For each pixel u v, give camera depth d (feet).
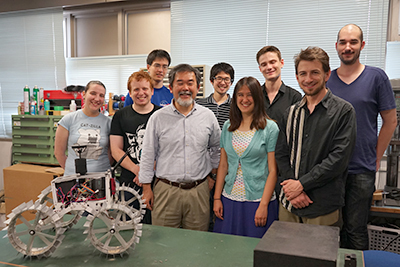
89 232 3.65
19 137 10.63
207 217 5.98
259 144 5.60
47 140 10.25
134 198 4.73
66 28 12.82
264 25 10.38
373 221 8.04
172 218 5.78
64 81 12.48
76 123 6.94
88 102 6.81
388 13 9.35
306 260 2.42
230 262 3.54
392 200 6.96
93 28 12.66
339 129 4.89
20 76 12.93
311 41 9.93
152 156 5.81
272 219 5.67
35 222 3.62
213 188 7.07
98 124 6.99
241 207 5.72
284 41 10.21
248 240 4.11
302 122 5.15
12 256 3.74
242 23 10.61
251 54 10.57
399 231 6.48
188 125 5.75
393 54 9.39
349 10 9.50
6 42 13.01
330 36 9.73
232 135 5.89
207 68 9.68
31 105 10.67
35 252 3.65
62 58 12.41
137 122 6.46
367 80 6.00
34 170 9.91
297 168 5.18
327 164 4.79
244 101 5.59
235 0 10.62
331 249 2.55
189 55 11.22
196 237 4.21
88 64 12.34
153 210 5.93
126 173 6.48
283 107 6.81
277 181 5.86
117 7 11.94
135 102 6.47
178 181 5.70
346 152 4.78
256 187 5.66
